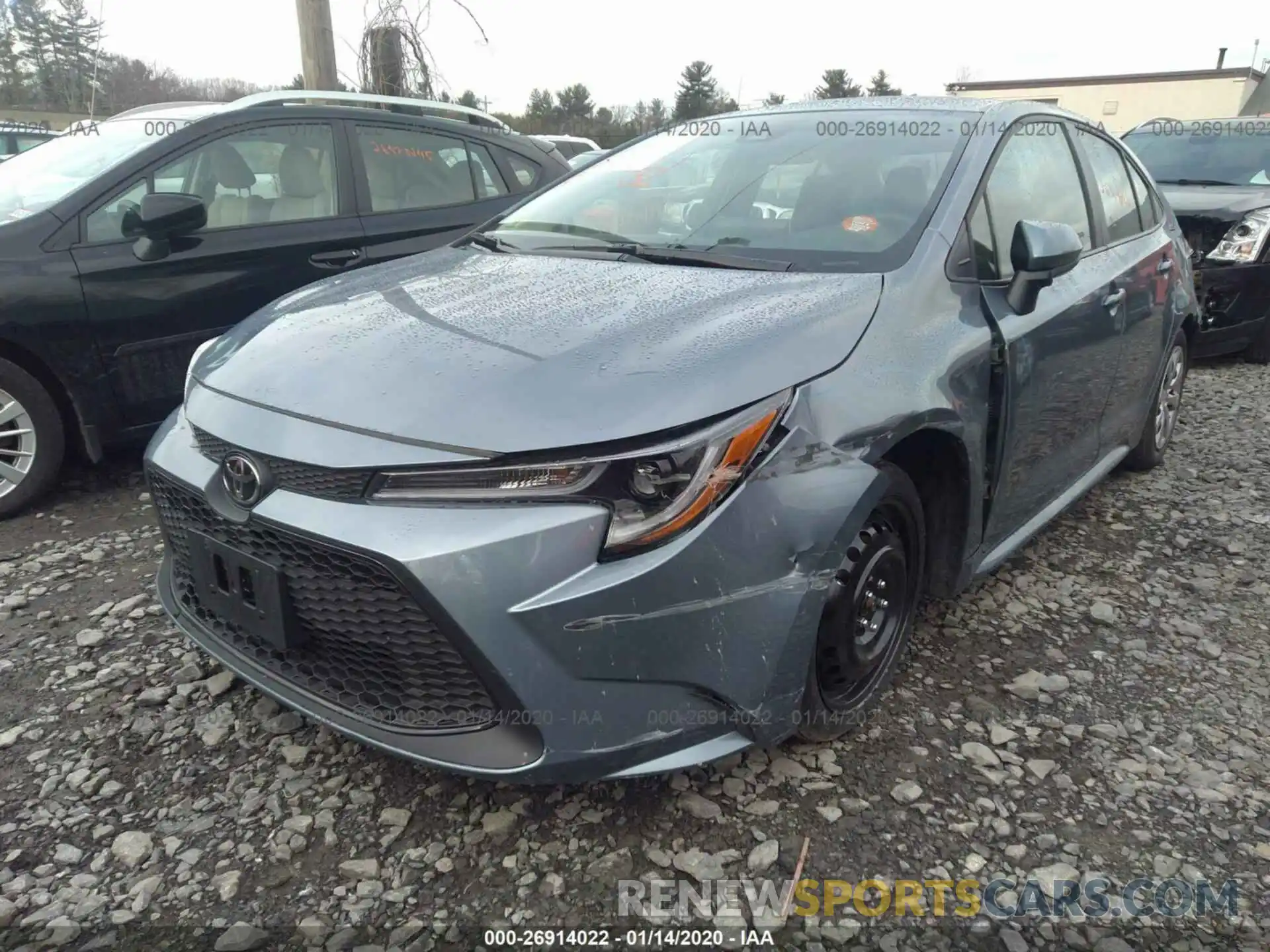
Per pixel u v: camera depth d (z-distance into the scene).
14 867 2.01
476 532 1.81
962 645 2.96
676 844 2.10
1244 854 2.12
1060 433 3.15
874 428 2.12
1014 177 3.02
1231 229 6.47
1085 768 2.39
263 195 4.40
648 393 1.89
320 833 2.12
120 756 2.37
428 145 5.06
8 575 3.34
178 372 4.09
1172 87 31.03
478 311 2.34
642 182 3.26
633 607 1.82
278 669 2.17
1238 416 5.61
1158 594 3.34
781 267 2.55
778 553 1.95
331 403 2.02
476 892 1.97
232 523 2.08
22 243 3.67
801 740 2.39
